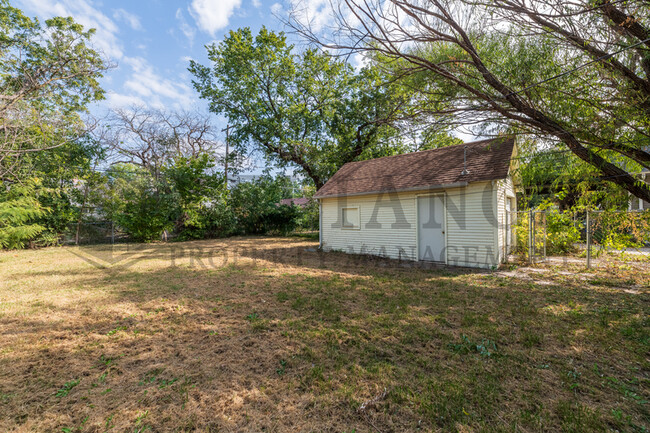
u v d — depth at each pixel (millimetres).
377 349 3201
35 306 4910
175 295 5531
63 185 15836
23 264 9430
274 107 17469
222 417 2137
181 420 2104
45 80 12289
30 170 13781
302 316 4297
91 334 3734
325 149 16922
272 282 6512
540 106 3770
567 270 7266
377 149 16844
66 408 2268
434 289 5719
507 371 2709
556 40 3451
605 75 3424
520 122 4008
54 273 7836
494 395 2332
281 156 17453
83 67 12617
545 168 5230
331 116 16438
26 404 2322
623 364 2811
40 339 3600
